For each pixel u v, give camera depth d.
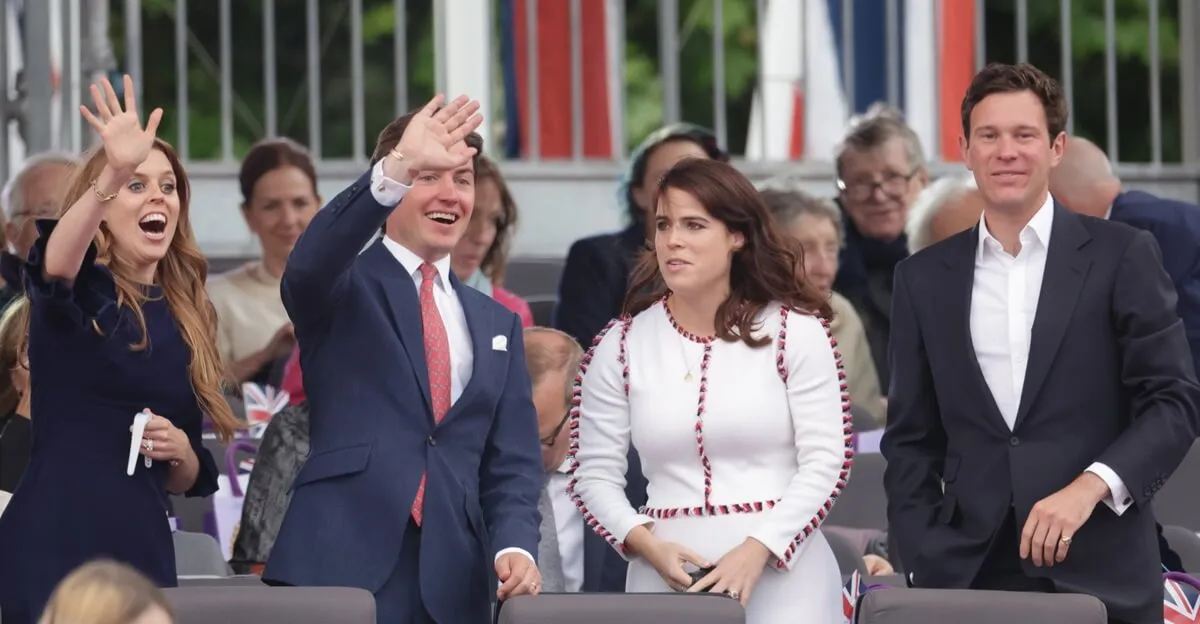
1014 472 16.86
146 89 37.31
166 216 16.92
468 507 16.50
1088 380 16.88
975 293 17.31
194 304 17.33
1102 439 16.89
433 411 16.55
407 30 37.28
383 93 37.19
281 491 19.28
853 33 35.97
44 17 29.88
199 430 17.19
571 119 36.28
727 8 39.62
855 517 23.08
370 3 37.19
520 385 17.19
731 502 16.73
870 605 15.22
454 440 16.59
